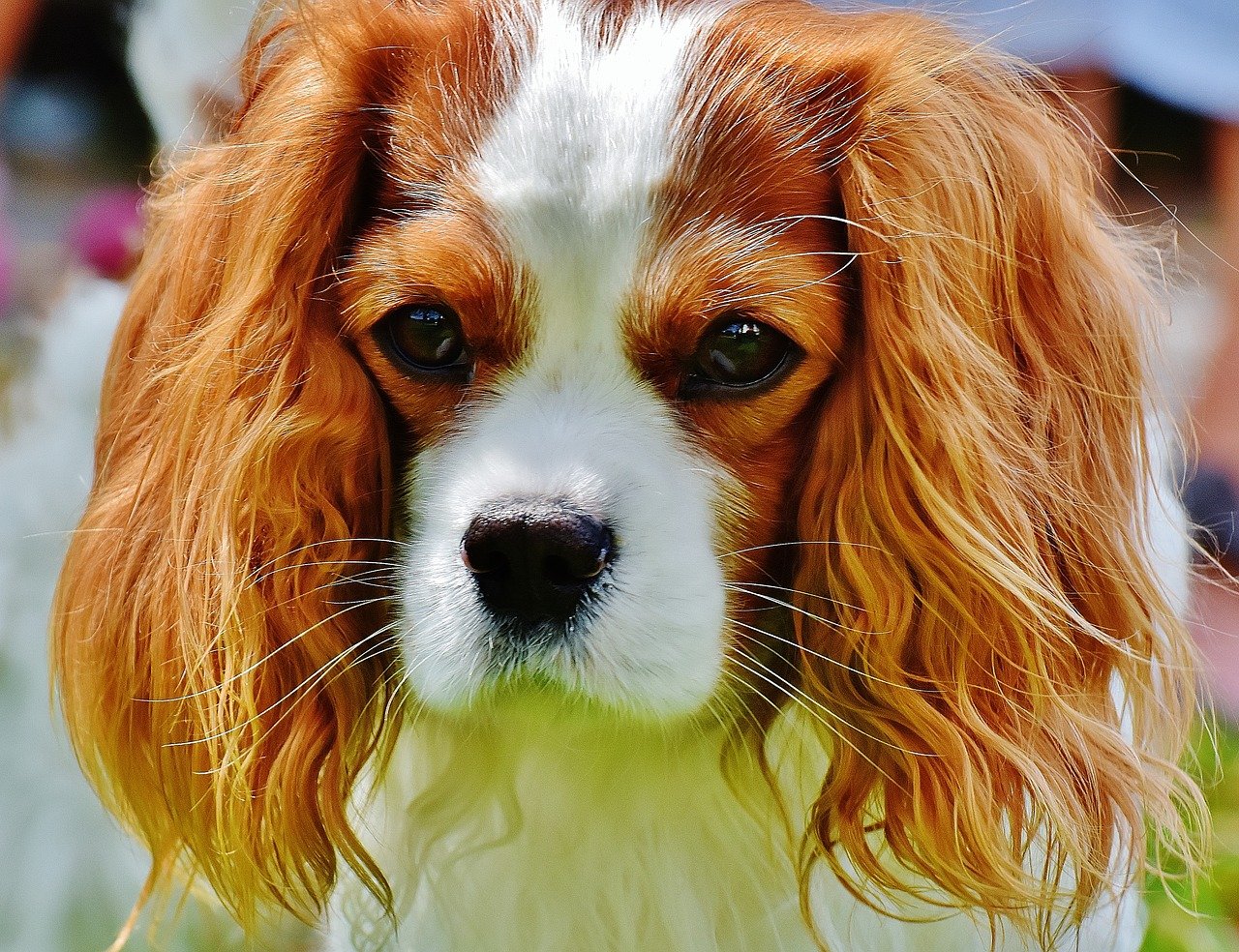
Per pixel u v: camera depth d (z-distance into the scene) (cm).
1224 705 576
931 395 270
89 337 443
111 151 1007
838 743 288
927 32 291
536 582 256
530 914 310
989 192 283
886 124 272
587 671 260
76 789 439
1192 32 675
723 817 302
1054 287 291
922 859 285
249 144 295
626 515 257
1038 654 278
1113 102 673
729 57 271
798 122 272
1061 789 281
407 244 267
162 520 304
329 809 300
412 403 280
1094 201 317
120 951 376
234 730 287
